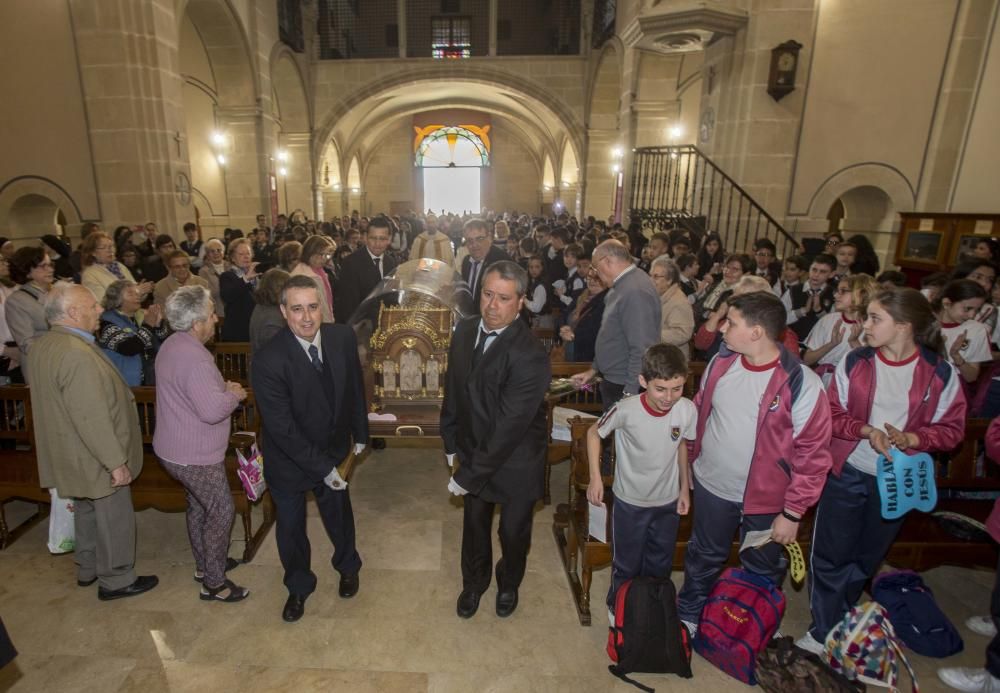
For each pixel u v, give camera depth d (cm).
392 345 374
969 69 741
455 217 1909
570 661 257
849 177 820
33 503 387
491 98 2172
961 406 228
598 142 1622
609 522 273
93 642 263
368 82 1644
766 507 231
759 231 845
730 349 226
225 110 1316
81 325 262
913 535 296
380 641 267
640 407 238
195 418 262
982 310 371
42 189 771
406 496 398
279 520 266
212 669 249
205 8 1138
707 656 251
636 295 310
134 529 294
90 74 830
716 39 846
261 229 1069
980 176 734
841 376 245
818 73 804
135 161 855
